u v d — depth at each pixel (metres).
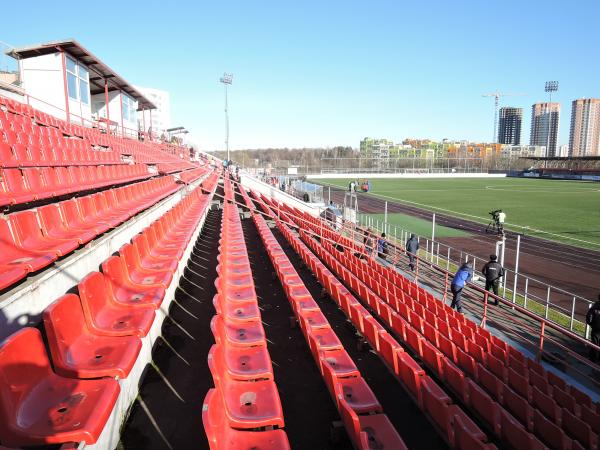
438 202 34.31
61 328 2.70
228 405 3.35
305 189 30.62
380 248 14.25
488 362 5.86
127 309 3.64
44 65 14.34
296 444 3.71
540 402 4.93
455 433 3.65
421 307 7.72
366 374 5.38
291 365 5.10
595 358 7.09
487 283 9.71
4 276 2.67
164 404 3.58
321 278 8.63
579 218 25.73
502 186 50.84
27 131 9.10
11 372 2.12
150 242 6.21
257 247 11.98
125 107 21.81
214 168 33.47
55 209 4.91
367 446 3.09
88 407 2.19
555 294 11.56
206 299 6.45
